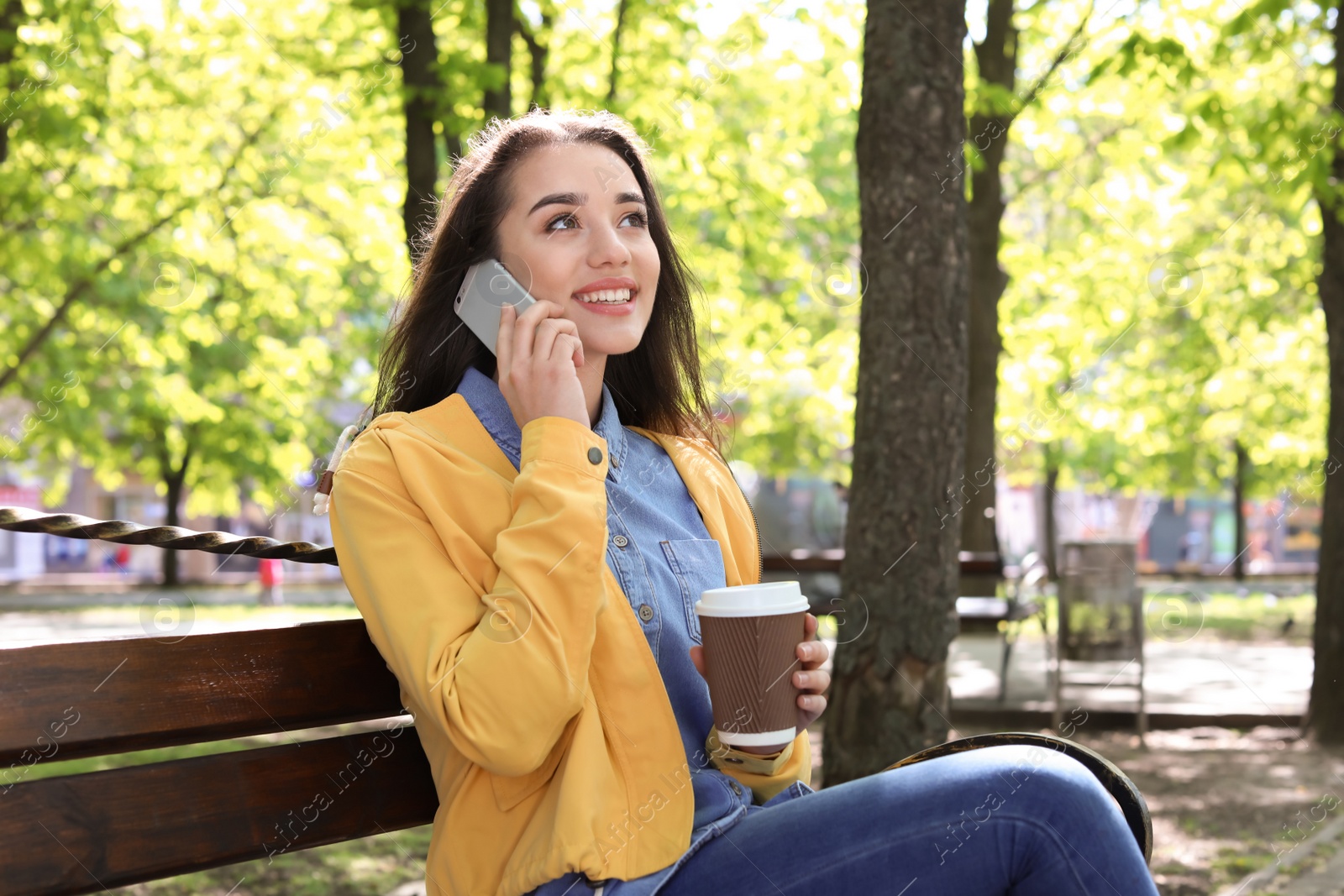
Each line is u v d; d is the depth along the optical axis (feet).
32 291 36.78
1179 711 22.50
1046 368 37.96
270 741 19.01
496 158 6.20
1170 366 45.14
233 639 5.23
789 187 32.42
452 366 6.23
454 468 5.40
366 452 5.43
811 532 49.70
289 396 45.16
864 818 5.02
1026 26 33.58
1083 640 21.35
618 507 6.08
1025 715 22.91
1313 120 20.38
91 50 27.63
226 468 65.36
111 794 4.77
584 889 4.95
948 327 11.95
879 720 11.93
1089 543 21.49
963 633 36.94
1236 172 22.31
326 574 83.10
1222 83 26.04
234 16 28.25
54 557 101.60
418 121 21.02
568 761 5.10
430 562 5.15
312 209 34.73
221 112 32.07
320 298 45.37
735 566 6.55
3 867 4.43
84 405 48.49
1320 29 22.43
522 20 26.17
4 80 25.84
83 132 29.30
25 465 65.46
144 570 95.86
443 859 5.29
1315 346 37.58
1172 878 12.74
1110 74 26.91
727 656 5.32
